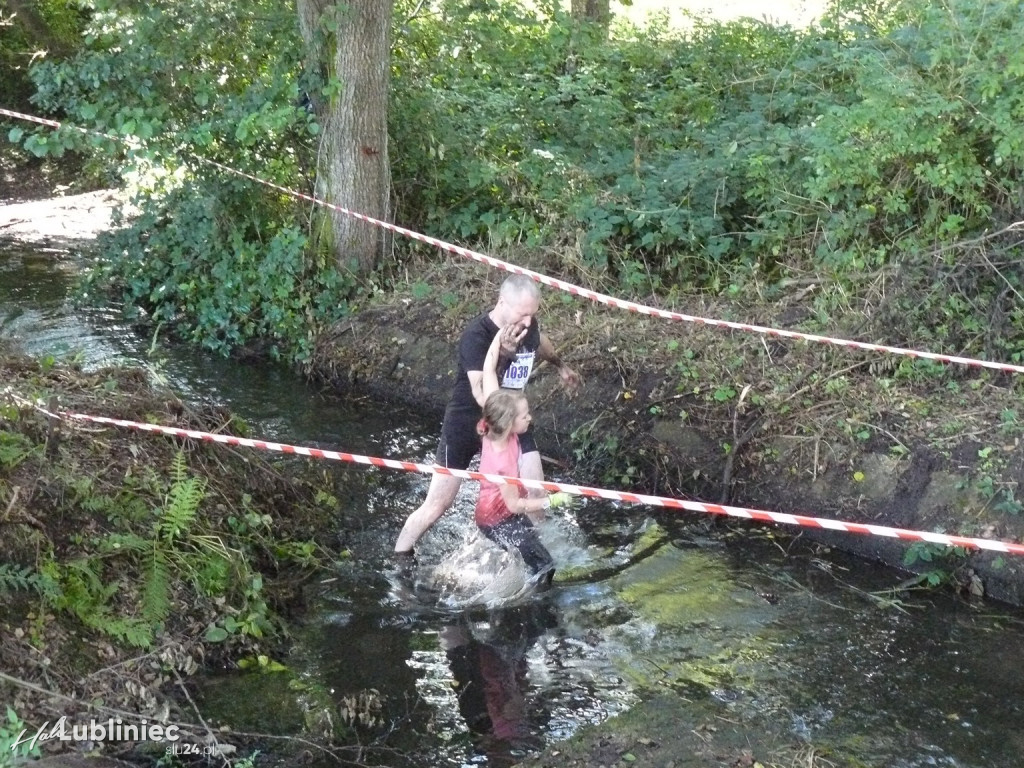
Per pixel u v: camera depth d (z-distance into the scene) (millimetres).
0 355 6441
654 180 9406
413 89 10141
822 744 4398
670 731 4438
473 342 5660
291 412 8109
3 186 14258
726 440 6883
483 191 10141
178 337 9641
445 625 5340
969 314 7309
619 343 7777
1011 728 4555
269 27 9461
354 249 9391
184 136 8852
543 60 11797
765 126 9414
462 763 4246
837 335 7391
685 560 6098
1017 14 7316
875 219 8266
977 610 5609
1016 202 7422
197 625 4855
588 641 5223
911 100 7570
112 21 9570
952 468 6113
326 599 5551
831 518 6324
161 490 5484
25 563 4578
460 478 5879
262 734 4309
